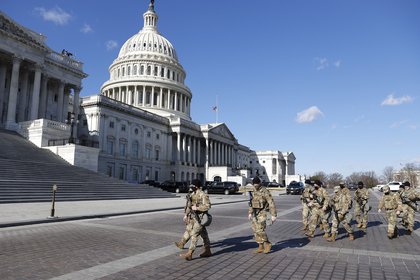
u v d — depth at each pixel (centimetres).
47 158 3644
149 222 1684
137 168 7912
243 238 1234
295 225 1659
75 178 3256
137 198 3475
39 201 2436
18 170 2816
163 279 711
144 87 9881
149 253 955
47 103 5566
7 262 828
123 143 7588
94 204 2497
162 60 10481
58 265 809
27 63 4916
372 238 1318
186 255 877
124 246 1054
